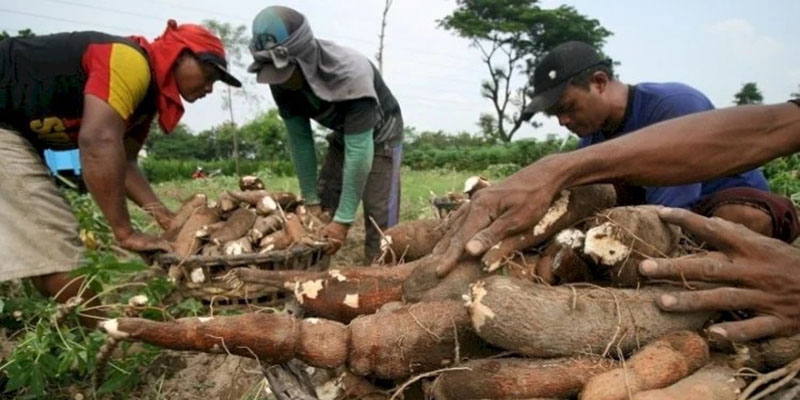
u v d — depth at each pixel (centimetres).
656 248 181
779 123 171
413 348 183
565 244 189
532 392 167
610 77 286
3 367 272
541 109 287
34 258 308
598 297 174
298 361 199
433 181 1345
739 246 166
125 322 176
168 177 2639
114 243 433
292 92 420
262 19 371
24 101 302
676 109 275
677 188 254
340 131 418
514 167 1526
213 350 182
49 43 303
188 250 361
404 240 250
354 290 214
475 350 184
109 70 297
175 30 330
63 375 307
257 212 389
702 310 166
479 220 179
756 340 171
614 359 173
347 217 396
